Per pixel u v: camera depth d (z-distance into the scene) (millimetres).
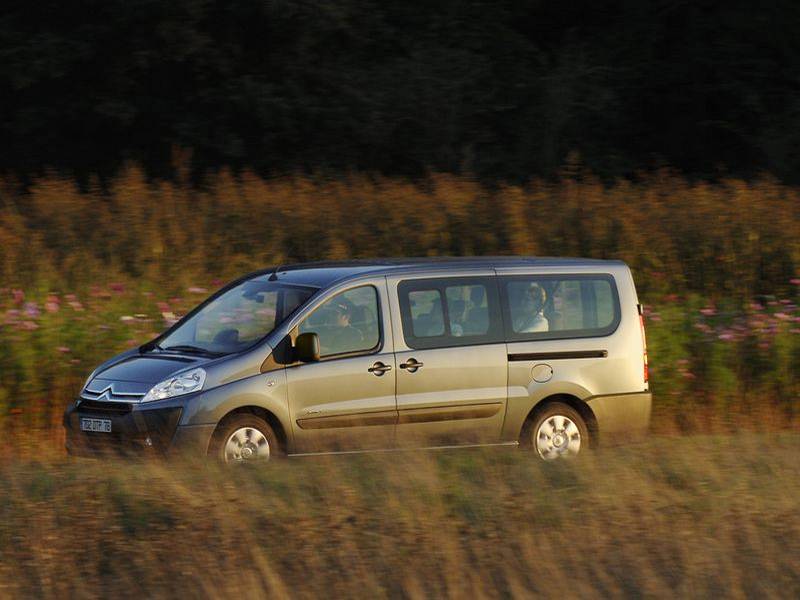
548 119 93438
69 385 42375
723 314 49438
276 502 27891
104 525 26406
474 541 26297
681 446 35812
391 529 26672
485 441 36875
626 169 94562
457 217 62469
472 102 90250
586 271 38906
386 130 85688
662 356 46188
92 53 81625
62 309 44844
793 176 94562
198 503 27594
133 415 33531
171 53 81562
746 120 100188
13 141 85000
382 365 35438
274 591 23312
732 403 46562
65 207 58094
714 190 67438
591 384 38219
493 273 37562
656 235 61344
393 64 89000
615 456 33562
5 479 29750
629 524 27578
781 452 34969
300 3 82625
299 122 85250
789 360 47344
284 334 34719
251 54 85875
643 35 100750
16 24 82688
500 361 37000
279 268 38750
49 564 24812
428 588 24000
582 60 96125
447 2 93000
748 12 99750
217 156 85188
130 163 72500
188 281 52562
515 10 98188
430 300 36594
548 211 64000
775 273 60562
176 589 23953
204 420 33250
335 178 69938
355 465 31266
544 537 26297
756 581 24641
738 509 28812
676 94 101250
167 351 36188
